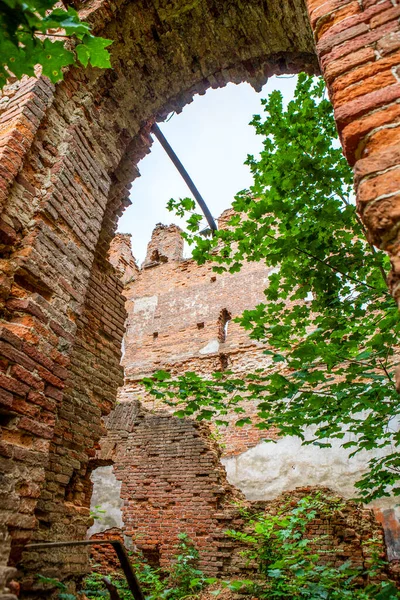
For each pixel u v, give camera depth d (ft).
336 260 14.26
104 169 15.34
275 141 15.67
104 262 19.97
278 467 31.50
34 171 11.94
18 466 8.48
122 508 27.99
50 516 13.05
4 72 6.89
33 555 11.72
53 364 10.27
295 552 18.92
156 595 18.95
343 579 17.99
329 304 14.79
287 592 16.89
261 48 17.16
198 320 44.91
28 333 9.70
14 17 5.79
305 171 14.32
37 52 6.68
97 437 16.60
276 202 13.96
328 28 7.97
